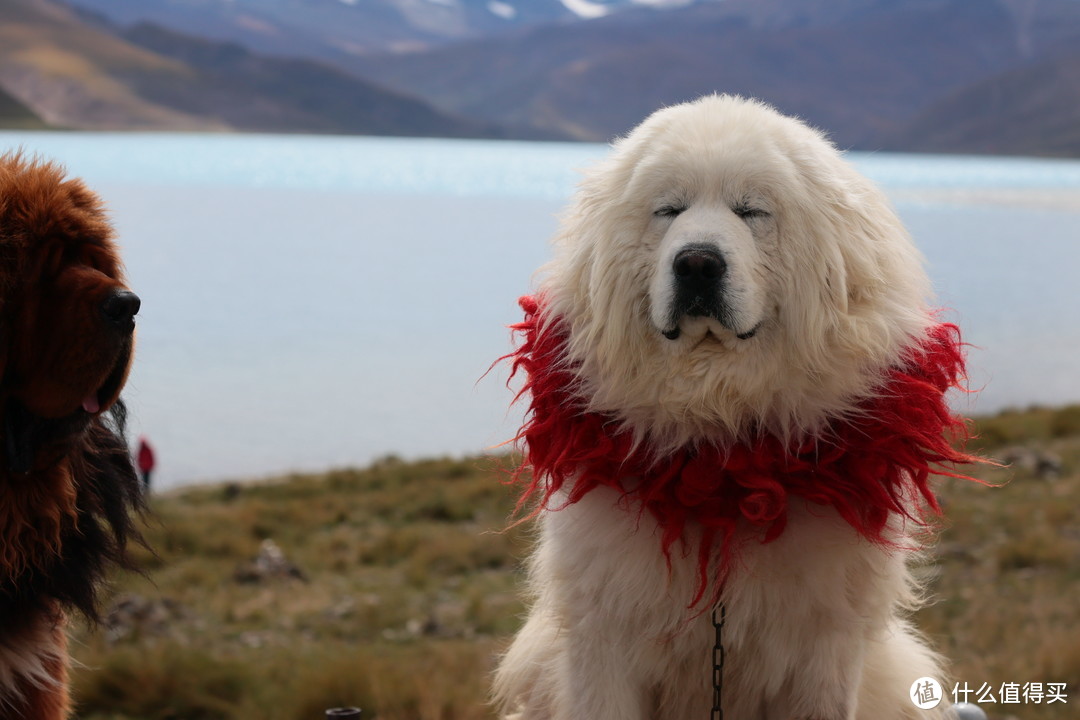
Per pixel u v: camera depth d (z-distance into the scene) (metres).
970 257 80.19
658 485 3.10
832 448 3.14
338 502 18.23
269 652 9.45
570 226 3.34
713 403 3.04
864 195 3.16
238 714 7.71
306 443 27.98
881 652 3.67
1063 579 10.65
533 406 3.38
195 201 131.12
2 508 3.02
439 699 7.37
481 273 75.69
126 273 3.27
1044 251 87.38
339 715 4.17
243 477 23.62
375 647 9.58
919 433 3.11
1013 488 15.17
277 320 54.06
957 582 10.64
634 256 3.07
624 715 3.37
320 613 11.23
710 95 3.38
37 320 2.89
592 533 3.28
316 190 164.12
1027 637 8.46
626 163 3.15
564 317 3.30
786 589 3.19
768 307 2.99
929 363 3.21
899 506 3.17
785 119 3.19
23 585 3.23
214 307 57.78
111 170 179.88
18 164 3.06
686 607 3.24
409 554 14.35
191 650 8.84
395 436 29.06
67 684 3.73
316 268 76.94
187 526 15.09
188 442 27.94
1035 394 32.88
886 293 3.12
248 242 92.62
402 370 40.78
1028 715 6.78
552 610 3.55
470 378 39.16
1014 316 52.97
